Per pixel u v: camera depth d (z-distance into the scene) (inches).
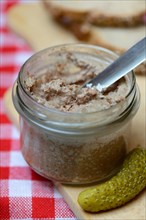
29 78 14.3
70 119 12.8
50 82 14.1
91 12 20.2
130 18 19.7
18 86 13.9
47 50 15.1
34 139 13.8
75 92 13.9
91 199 12.8
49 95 13.8
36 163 14.2
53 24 21.5
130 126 14.3
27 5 23.0
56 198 14.2
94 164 13.6
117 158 14.1
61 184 14.1
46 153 13.7
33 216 13.6
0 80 19.0
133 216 13.0
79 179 13.8
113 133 13.4
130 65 13.8
